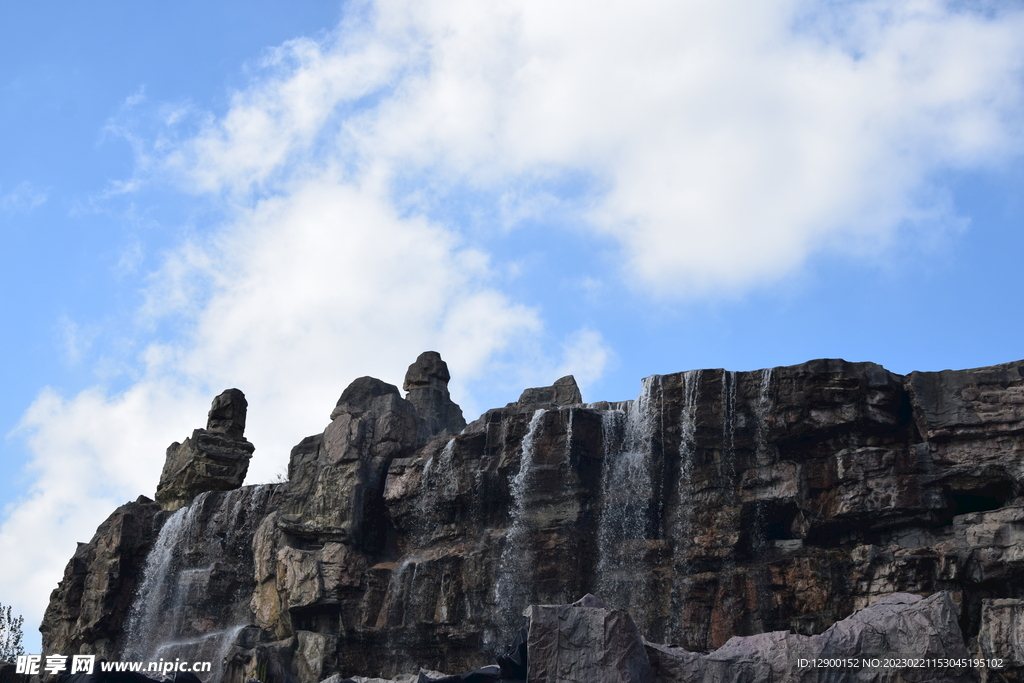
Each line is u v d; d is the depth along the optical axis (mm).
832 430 46875
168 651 59156
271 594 58531
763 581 45156
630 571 48406
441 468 55375
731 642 33094
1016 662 37531
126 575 65688
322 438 61625
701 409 49344
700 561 47125
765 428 48062
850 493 44656
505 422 53312
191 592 62531
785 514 47062
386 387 65250
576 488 49969
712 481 48156
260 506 63875
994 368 44656
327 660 53875
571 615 31969
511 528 50562
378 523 57906
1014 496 42719
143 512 68000
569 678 30922
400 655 53375
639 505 49438
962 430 43969
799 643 31594
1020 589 40094
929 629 30875
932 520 43500
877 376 46594
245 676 53688
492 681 33281
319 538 58094
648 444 50188
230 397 75750
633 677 30641
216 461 72625
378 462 59406
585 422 51031
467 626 50438
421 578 53594
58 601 71438
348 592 55469
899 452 44656
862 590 42969
